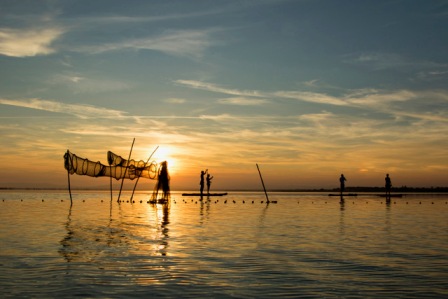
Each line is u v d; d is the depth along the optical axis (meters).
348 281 13.17
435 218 36.78
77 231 24.72
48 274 13.66
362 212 44.59
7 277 13.26
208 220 33.03
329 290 12.15
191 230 25.86
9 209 46.00
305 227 28.30
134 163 57.19
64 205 54.97
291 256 17.20
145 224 29.17
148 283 12.70
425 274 14.16
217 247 19.22
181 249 18.56
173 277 13.45
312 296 11.57
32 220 31.91
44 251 17.73
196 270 14.47
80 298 11.12
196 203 63.78
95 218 33.97
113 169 55.84
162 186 57.84
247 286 12.49
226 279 13.29
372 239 22.39
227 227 27.84
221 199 81.50
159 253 17.52
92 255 16.92
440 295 11.72
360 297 11.51
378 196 106.50
